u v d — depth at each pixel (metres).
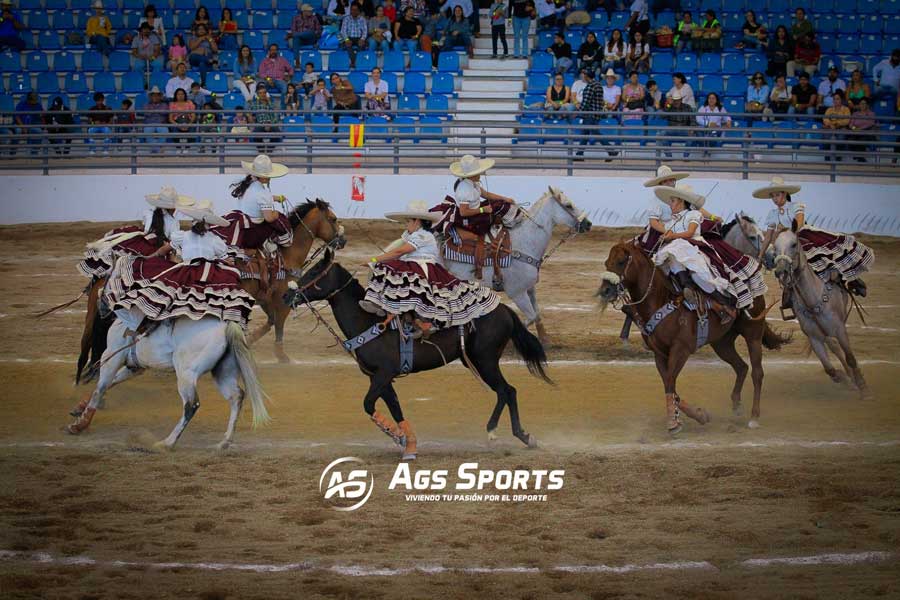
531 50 32.72
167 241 12.55
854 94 30.19
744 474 10.83
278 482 10.59
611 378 15.03
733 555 8.82
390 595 7.98
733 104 31.31
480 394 14.20
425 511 9.85
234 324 11.40
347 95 29.89
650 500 10.13
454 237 15.56
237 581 8.22
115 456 11.39
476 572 8.45
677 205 12.54
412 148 27.27
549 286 21.92
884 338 17.52
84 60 32.16
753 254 14.92
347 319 11.31
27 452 11.50
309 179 27.95
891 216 27.33
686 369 15.67
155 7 33.69
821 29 33.75
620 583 8.23
